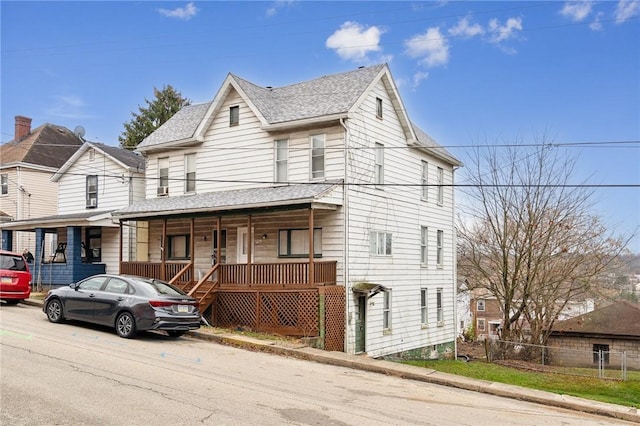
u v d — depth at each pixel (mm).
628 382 18438
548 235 26469
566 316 30938
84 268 25297
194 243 22266
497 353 25172
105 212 25812
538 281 27359
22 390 8297
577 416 9703
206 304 18797
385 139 22297
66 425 6898
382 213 21844
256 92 22531
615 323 32844
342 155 19750
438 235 27062
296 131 20844
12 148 36188
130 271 22047
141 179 26547
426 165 25844
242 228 21938
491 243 27922
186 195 23359
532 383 17141
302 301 17844
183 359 11828
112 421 7145
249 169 21844
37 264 26109
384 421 8125
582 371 21938
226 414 7812
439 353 26141
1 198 33875
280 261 20812
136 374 9891
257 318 18391
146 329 13938
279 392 9430
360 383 10898
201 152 23312
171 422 7258
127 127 50500
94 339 13477
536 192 26828
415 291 24281
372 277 20953
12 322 15289
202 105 26703
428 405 9469
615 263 28578
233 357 12680
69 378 9195
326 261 18938
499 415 9164
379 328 21391
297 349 13695
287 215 20844
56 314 15703
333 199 18922
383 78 22078
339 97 20703
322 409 8516
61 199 28844
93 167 27641
